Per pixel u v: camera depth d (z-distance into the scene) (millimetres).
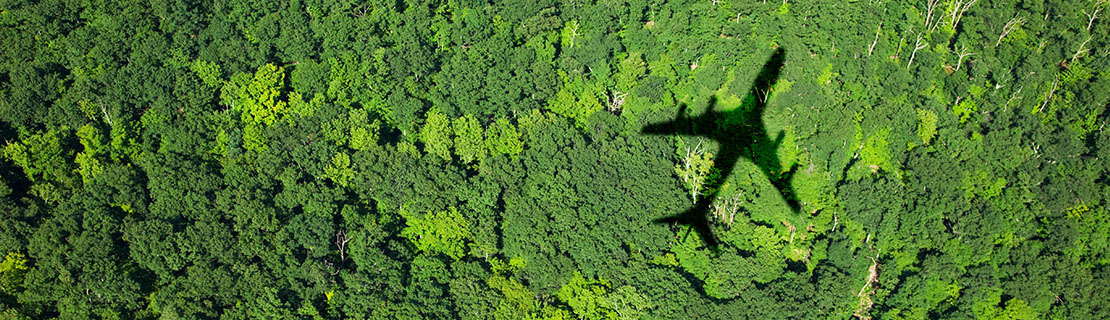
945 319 122188
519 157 136500
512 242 127562
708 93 142375
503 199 132500
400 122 140875
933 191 131375
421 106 140250
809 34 145250
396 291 121875
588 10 154000
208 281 117750
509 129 137875
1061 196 131875
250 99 138250
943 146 136500
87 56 140875
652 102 143625
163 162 129500
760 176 135250
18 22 143875
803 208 132875
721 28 149625
